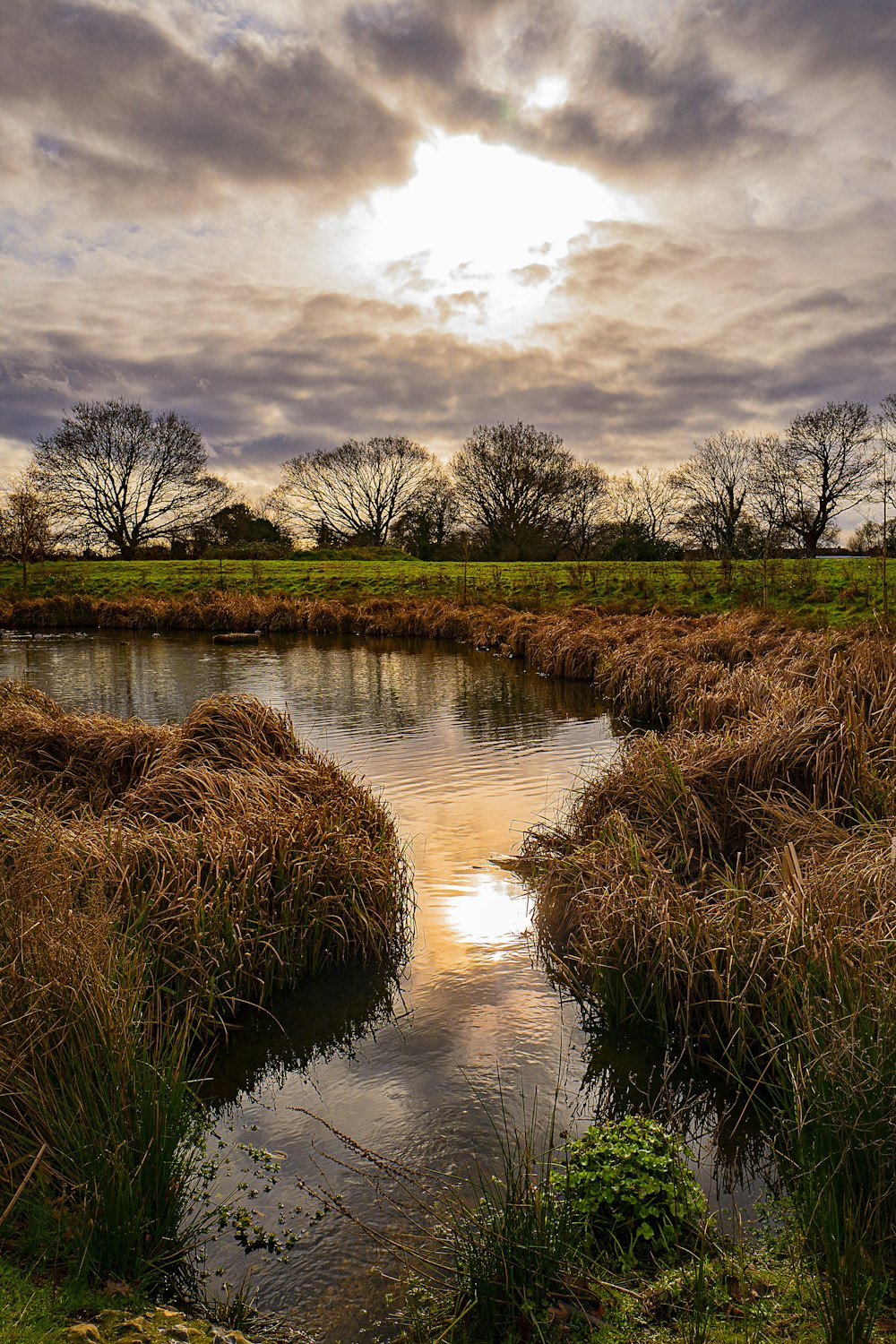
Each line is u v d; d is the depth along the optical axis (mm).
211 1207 3967
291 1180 4164
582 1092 4844
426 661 23406
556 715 15695
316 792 7844
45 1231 3338
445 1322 3215
